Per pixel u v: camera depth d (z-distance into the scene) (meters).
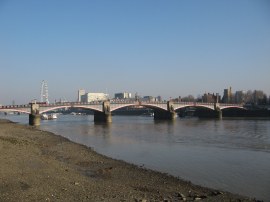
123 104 185.75
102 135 93.62
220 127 124.25
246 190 32.47
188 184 33.31
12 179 30.19
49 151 54.91
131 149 62.69
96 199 25.67
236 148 63.62
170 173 40.31
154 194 28.50
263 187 33.59
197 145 68.62
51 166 37.88
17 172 33.06
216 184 34.91
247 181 36.12
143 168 41.94
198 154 55.91
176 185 32.66
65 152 54.28
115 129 119.25
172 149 62.50
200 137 85.38
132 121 191.62
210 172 40.91
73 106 167.38
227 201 27.02
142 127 130.00
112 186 30.62
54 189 27.94
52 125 149.50
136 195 27.50
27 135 83.69
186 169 42.88
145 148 64.12
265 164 46.31
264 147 64.94
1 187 27.61
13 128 107.19
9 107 148.75
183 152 58.44
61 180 31.31
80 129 120.19
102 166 42.50
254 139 79.81
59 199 25.27
